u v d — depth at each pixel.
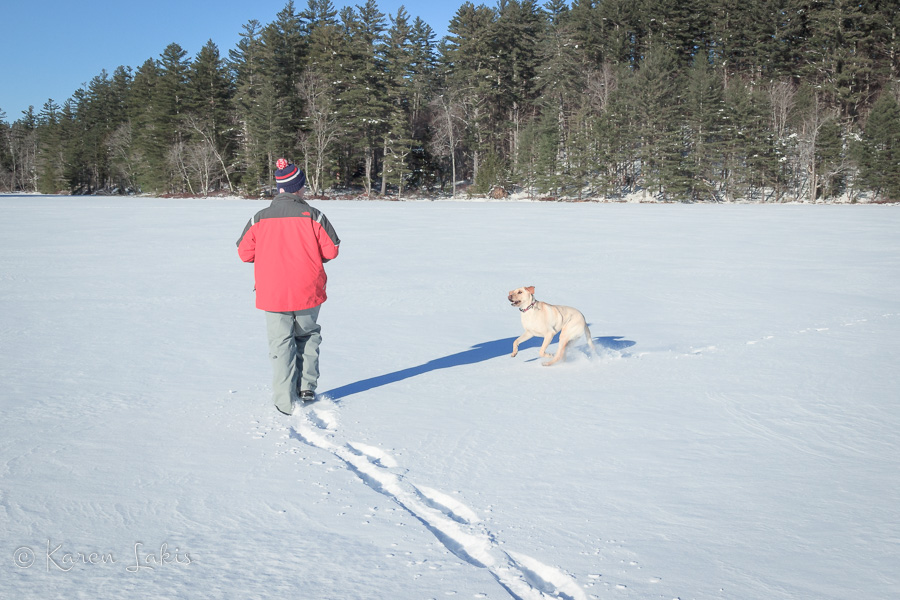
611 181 70.12
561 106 75.19
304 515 2.96
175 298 9.49
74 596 2.30
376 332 7.38
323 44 74.81
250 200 64.69
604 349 6.54
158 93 81.31
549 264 13.44
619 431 4.16
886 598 2.30
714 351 6.43
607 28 79.44
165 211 37.72
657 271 12.37
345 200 65.75
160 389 5.08
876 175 62.75
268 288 4.52
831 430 4.17
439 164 82.62
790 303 9.04
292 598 2.29
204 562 2.54
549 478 3.40
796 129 67.62
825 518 2.95
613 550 2.64
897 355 6.13
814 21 71.94
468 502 3.11
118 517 2.93
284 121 74.12
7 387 5.08
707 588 2.36
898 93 65.94
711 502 3.11
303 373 4.75
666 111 66.19
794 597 2.30
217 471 3.47
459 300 9.41
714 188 67.69
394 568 2.50
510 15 79.38
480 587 2.36
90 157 100.31
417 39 81.25
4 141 121.38
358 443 3.94
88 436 4.00
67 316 8.12
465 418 4.43
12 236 20.19
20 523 2.86
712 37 78.81
